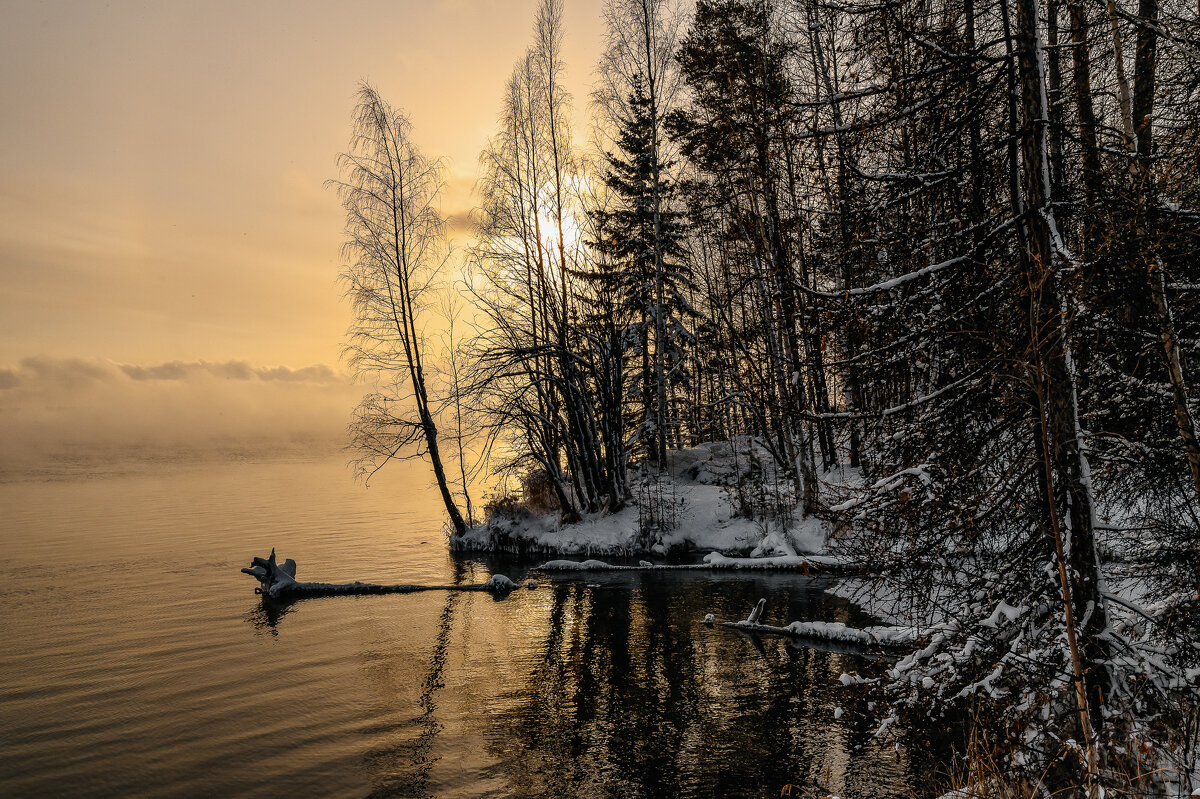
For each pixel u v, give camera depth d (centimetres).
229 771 1004
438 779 971
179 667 1433
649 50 2564
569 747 1050
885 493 666
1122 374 637
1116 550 773
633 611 1797
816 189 731
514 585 2098
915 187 676
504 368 2591
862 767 928
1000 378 602
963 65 643
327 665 1441
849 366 703
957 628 674
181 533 3294
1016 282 624
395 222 2650
